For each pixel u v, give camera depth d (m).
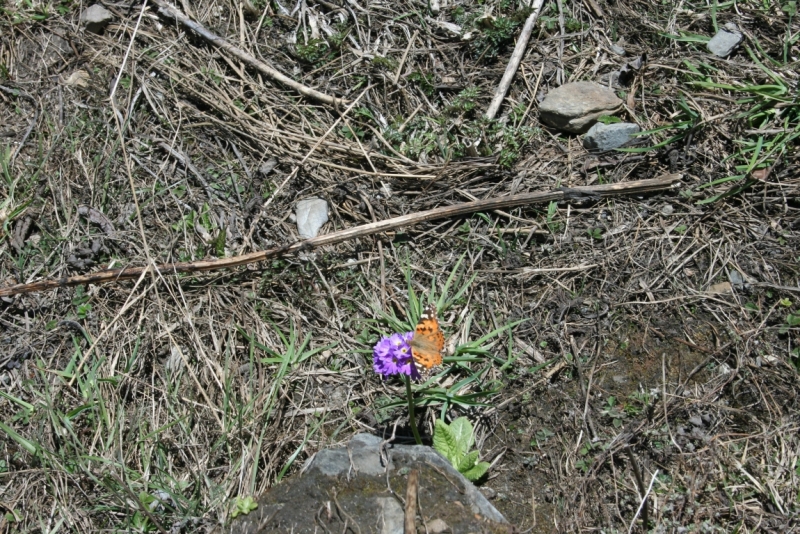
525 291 2.15
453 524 1.95
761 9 2.32
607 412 2.06
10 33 2.34
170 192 2.22
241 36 2.33
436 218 2.19
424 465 1.98
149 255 2.15
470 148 2.22
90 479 2.04
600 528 2.00
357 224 2.21
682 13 2.34
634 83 2.28
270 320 2.14
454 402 2.07
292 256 2.17
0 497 2.03
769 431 2.03
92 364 2.10
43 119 2.28
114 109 2.26
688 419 2.05
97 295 2.15
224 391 2.08
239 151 2.26
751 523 1.98
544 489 2.03
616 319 2.12
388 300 2.15
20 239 2.19
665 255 2.15
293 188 2.23
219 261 2.15
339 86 2.30
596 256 2.16
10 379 2.11
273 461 2.04
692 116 2.22
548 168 2.23
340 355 2.12
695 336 2.10
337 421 2.08
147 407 2.08
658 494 2.01
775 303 2.11
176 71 2.30
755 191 2.18
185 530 2.00
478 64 2.32
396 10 2.36
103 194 2.21
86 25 2.34
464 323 2.13
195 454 2.05
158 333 2.12
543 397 2.08
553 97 2.25
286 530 1.96
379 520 1.95
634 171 2.22
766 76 2.25
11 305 2.15
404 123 2.27
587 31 2.33
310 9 2.36
